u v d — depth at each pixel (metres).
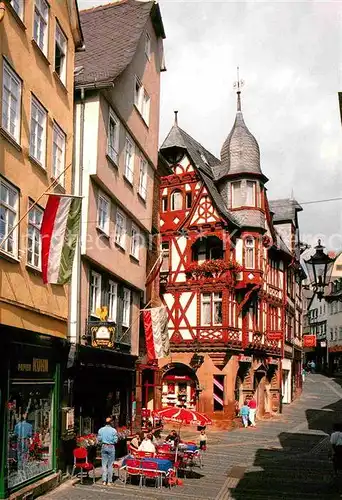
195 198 31.38
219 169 34.50
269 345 35.66
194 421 16.64
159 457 15.72
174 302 31.20
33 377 13.61
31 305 13.41
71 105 16.48
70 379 15.67
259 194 32.75
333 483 15.90
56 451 14.64
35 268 13.66
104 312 17.11
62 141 15.82
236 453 21.69
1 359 11.96
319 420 32.91
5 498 11.62
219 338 29.75
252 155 32.88
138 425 22.86
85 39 21.17
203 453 21.38
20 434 12.82
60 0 15.88
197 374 30.12
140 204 22.05
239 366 31.23
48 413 14.59
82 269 16.81
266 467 18.72
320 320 69.88
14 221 12.70
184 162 32.25
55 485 14.05
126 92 20.08
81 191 16.91
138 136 21.55
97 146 17.25
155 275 24.50
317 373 67.19
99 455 17.16
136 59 21.23
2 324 11.80
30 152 13.68
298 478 16.84
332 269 15.98
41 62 14.30
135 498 13.28
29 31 13.59
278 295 38.66
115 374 19.64
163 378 31.06
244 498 13.95
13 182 12.56
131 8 22.16
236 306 31.23
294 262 41.84
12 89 12.68
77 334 16.17
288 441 25.16
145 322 21.69
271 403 36.56
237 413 30.84
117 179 19.28
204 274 30.61
